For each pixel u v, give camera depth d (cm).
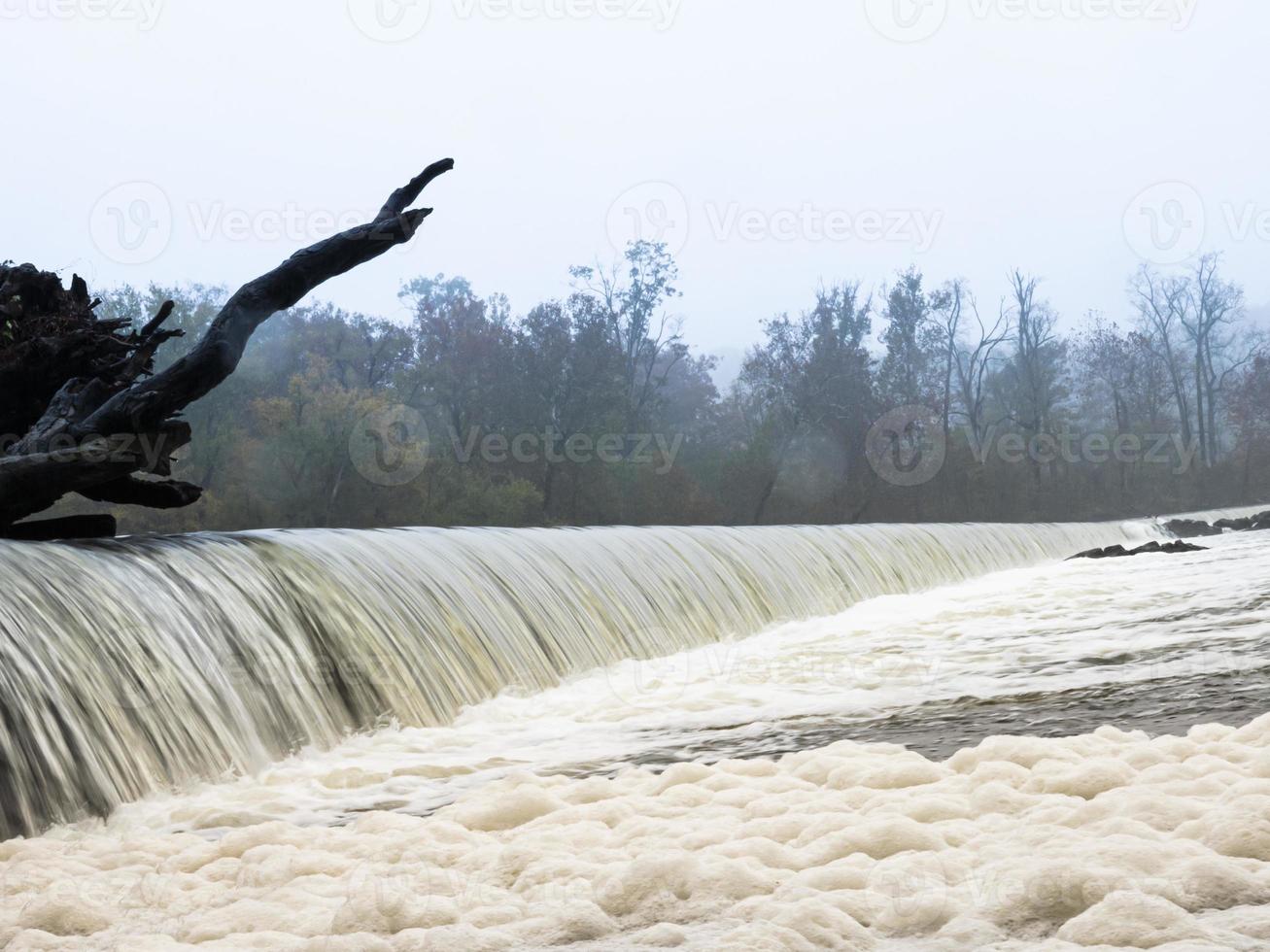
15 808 728
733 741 843
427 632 1191
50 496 1192
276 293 1307
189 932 421
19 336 1309
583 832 507
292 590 1106
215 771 887
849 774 591
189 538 1130
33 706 788
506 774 812
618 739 912
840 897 368
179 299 5284
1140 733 657
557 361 6309
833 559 2130
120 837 673
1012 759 596
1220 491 8475
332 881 477
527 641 1311
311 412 5206
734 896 385
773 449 6788
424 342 6494
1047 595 1802
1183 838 410
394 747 977
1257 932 314
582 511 6072
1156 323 9206
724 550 1859
